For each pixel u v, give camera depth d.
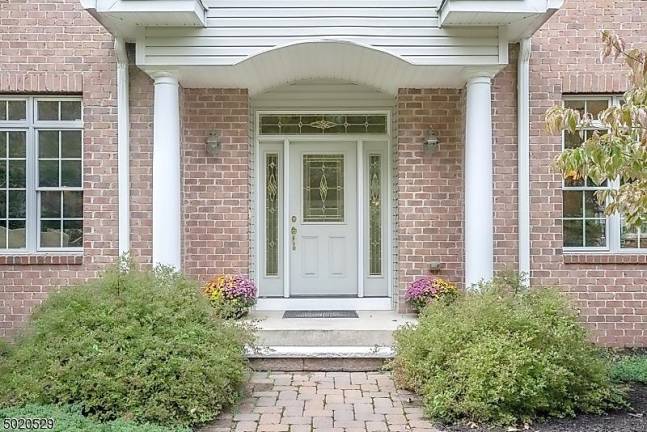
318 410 5.09
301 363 6.32
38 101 7.64
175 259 6.96
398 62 6.88
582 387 5.07
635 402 5.26
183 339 5.06
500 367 4.81
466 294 6.21
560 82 7.52
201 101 7.86
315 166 8.66
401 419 4.88
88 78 7.55
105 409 4.72
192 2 6.27
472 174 6.97
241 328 5.70
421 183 7.84
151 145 7.57
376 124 8.55
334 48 6.90
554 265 7.53
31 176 7.62
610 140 4.50
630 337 7.49
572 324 5.24
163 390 4.76
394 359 5.91
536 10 6.34
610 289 7.51
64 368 4.80
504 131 7.57
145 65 6.78
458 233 7.82
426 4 6.80
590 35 7.54
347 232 8.63
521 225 7.48
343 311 8.23
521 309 5.33
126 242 7.49
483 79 6.94
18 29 7.53
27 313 7.47
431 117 7.86
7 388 4.85
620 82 7.48
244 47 6.79
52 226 7.68
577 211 7.67
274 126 8.55
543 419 4.83
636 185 4.74
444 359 5.25
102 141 7.55
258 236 8.50
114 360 4.85
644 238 7.65
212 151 7.84
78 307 5.27
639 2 7.52
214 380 4.92
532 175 7.54
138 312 5.25
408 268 7.83
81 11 7.57
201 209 7.84
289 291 8.56
